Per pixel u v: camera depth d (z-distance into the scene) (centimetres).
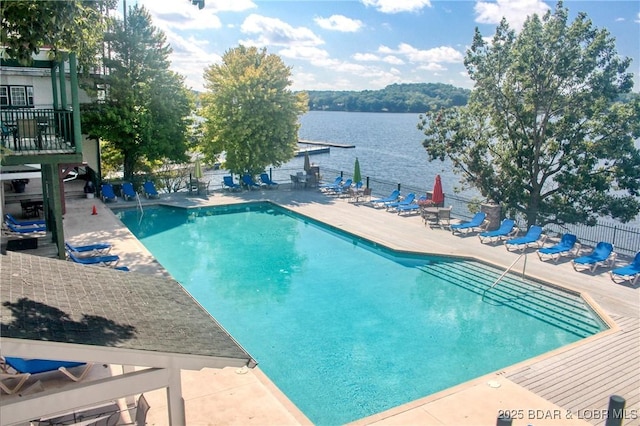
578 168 2252
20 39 821
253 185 2828
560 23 2055
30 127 1366
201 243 1939
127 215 2314
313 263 1712
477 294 1441
